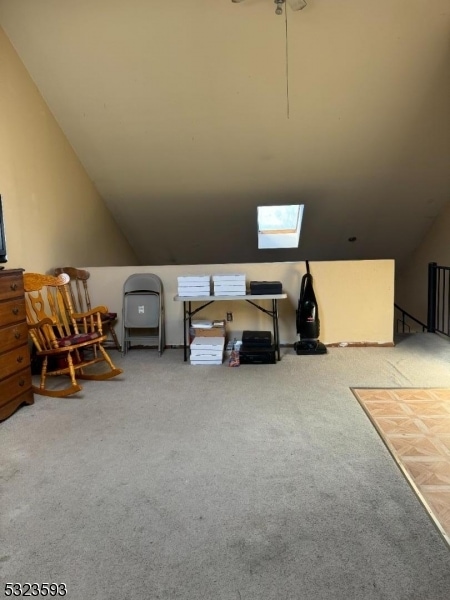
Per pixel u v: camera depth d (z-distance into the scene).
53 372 2.88
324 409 2.46
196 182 4.70
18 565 1.34
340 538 1.42
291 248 5.89
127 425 2.33
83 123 3.97
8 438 2.20
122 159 4.38
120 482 1.78
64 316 3.36
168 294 3.91
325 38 3.20
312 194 4.89
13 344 2.48
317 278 3.78
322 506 1.58
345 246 5.86
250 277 3.84
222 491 1.69
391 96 3.67
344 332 3.84
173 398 2.71
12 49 3.26
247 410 2.48
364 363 3.34
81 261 4.38
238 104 3.75
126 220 5.35
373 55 3.33
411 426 2.21
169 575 1.28
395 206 5.06
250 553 1.36
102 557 1.36
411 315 5.92
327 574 1.27
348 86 3.58
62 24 3.14
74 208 4.26
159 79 3.54
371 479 1.75
